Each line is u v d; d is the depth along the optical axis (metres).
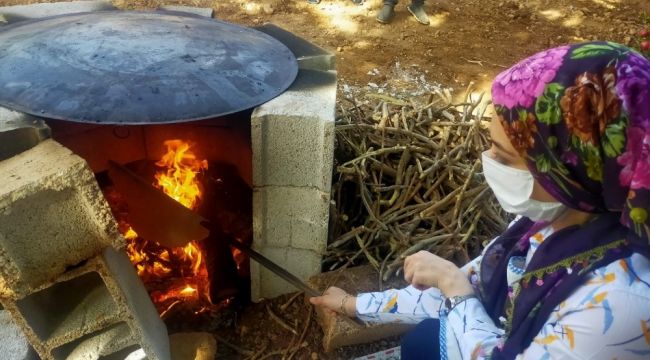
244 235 1.90
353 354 1.67
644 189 0.71
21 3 4.25
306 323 1.76
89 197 1.04
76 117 1.30
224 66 1.54
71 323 1.25
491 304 1.08
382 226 1.80
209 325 1.80
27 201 1.00
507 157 0.90
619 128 0.72
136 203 1.64
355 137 2.01
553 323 0.84
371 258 1.75
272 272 1.79
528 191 0.90
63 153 1.09
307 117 1.43
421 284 1.15
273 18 4.39
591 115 0.74
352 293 1.67
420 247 1.74
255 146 1.47
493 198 1.91
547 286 0.86
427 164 1.97
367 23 4.43
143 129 1.85
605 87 0.72
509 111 0.83
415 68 3.82
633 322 0.75
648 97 0.70
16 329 1.40
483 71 3.88
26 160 1.09
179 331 1.78
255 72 1.57
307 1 4.70
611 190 0.76
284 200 1.61
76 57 1.45
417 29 4.41
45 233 1.06
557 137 0.78
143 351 1.44
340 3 4.73
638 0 5.29
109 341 1.33
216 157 1.96
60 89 1.35
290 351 1.70
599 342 0.77
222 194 1.96
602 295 0.77
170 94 1.38
